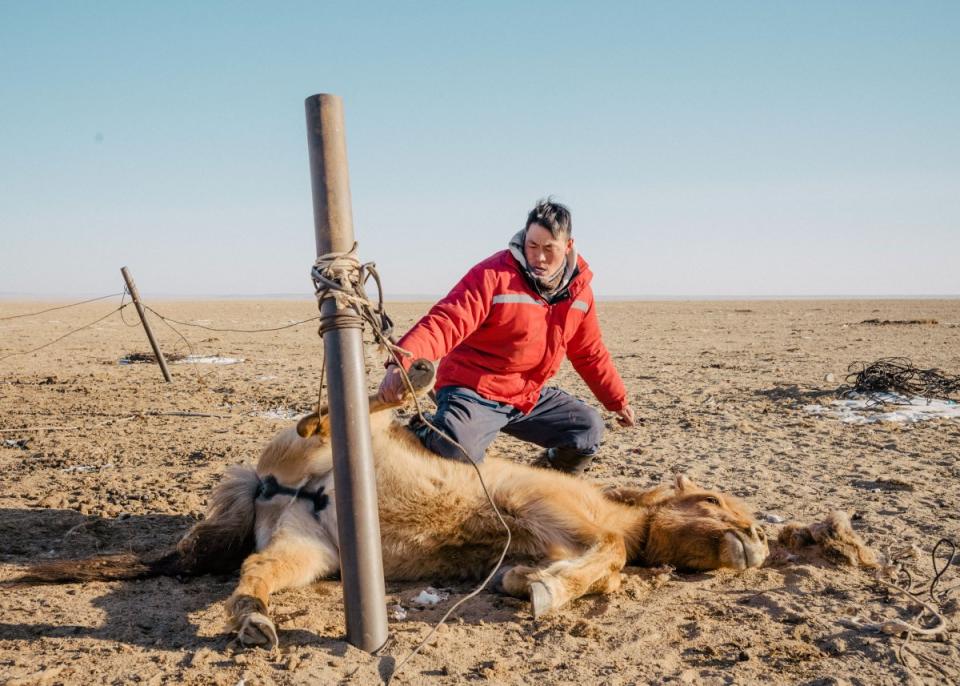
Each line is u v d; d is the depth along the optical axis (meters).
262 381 7.67
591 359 2.98
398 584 2.42
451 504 2.35
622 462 4.09
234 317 24.67
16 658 1.89
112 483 3.61
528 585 2.18
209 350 11.33
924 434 4.73
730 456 4.21
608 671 1.86
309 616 2.12
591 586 2.26
